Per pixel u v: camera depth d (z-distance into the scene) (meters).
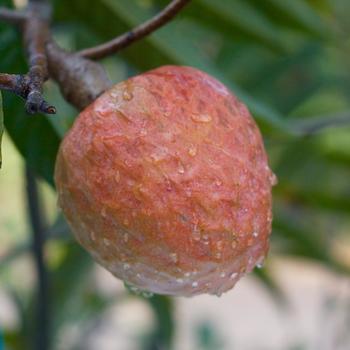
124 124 0.53
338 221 1.37
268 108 0.71
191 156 0.53
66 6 0.68
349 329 1.49
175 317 1.06
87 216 0.54
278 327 2.31
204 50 1.04
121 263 0.54
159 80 0.54
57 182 0.55
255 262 0.55
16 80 0.47
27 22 0.59
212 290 0.54
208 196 0.52
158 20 0.55
